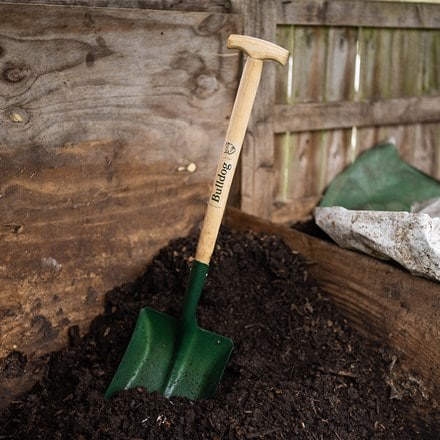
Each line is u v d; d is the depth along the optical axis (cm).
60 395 151
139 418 134
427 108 226
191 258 165
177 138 169
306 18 192
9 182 144
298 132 204
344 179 212
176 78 165
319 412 140
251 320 159
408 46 220
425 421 145
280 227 177
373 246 153
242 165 192
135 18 155
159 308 159
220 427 132
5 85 139
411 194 211
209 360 148
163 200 171
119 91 156
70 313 160
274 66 191
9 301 149
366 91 215
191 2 171
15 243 148
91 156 155
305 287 167
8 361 152
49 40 143
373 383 150
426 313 145
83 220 157
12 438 143
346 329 161
